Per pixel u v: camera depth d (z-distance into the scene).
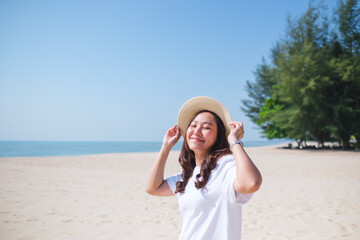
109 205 6.23
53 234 4.27
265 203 6.25
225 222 1.27
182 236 1.40
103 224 4.81
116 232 4.38
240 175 1.21
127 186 8.78
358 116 34.16
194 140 1.55
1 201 6.60
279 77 38.91
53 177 10.93
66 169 14.02
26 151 50.25
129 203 6.45
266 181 9.56
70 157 24.41
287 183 9.11
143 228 4.58
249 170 1.20
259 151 35.41
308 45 35.19
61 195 7.34
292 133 38.25
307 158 21.91
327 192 7.50
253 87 55.72
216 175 1.36
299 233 4.23
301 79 33.69
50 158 22.95
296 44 37.19
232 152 1.45
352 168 13.81
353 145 39.19
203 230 1.31
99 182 9.61
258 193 7.41
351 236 4.07
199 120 1.58
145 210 5.80
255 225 4.67
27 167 15.05
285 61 36.38
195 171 1.52
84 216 5.30
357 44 35.34
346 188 8.13
